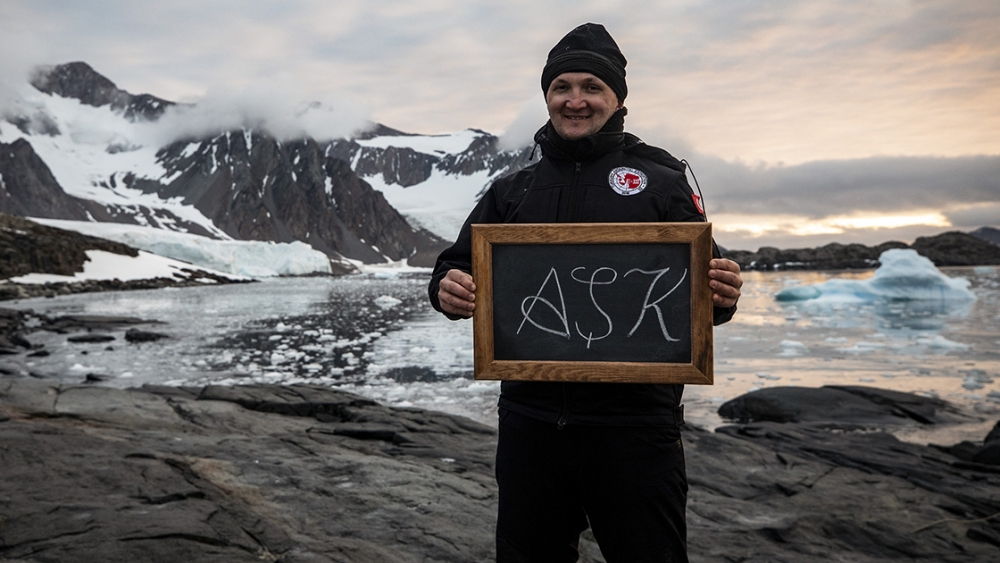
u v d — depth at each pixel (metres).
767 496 3.80
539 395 1.59
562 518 1.62
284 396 6.32
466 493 3.31
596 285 1.60
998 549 3.05
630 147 1.69
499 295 1.64
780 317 22.19
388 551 2.54
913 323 19.22
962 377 9.95
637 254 1.58
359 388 9.09
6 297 34.25
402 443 4.78
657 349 1.55
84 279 46.28
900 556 2.97
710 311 1.50
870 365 11.30
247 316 22.86
